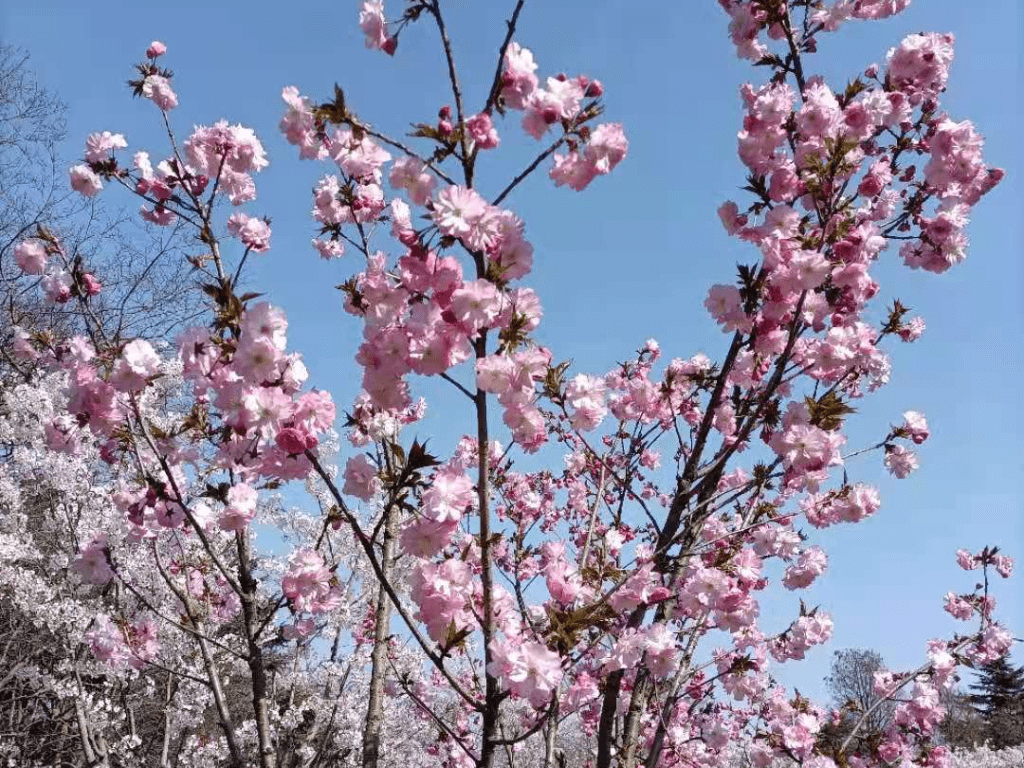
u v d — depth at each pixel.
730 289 3.96
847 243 3.64
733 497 3.93
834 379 4.52
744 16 4.16
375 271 2.99
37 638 7.82
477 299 2.52
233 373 3.12
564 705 4.16
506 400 2.79
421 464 2.46
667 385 4.74
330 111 2.62
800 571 5.24
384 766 8.77
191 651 6.98
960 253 4.26
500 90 2.67
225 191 4.12
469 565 2.74
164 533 5.44
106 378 3.46
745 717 7.33
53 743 8.65
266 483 3.50
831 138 3.71
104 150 3.96
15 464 6.44
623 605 3.52
